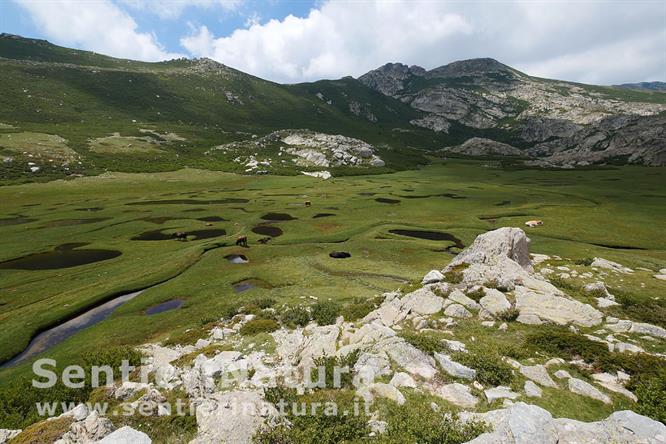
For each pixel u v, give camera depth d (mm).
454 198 124188
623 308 28641
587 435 10750
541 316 23703
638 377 16031
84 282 50312
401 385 14914
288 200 119750
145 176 160500
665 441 10219
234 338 28203
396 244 69438
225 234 79000
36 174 141500
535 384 15336
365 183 167750
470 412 12891
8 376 27422
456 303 25422
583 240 72125
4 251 64875
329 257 62406
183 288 47906
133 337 34438
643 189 139375
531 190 141375
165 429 12984
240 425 11945
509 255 38594
